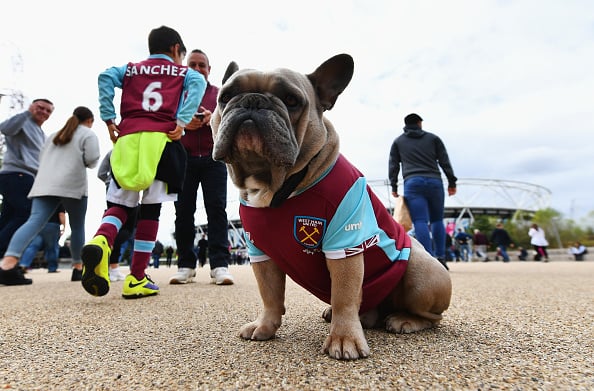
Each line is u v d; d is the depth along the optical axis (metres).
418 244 2.53
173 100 3.80
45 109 6.33
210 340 2.07
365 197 2.05
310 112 2.08
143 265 3.82
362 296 2.12
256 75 2.10
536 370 1.51
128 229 6.21
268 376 1.47
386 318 2.41
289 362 1.65
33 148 6.28
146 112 3.71
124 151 3.56
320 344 1.96
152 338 2.13
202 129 4.95
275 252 2.03
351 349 1.69
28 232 5.37
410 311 2.34
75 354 1.83
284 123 1.88
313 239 1.89
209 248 5.13
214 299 3.59
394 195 6.68
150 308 3.13
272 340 2.06
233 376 1.48
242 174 2.08
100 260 3.17
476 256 25.36
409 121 6.69
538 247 19.88
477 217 60.81
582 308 3.05
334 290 1.87
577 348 1.83
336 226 1.87
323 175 1.93
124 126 3.68
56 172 5.37
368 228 1.98
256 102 1.94
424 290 2.22
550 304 3.29
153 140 3.58
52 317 2.80
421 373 1.48
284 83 2.03
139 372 1.55
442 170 6.77
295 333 2.24
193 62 5.20
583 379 1.40
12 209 6.50
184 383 1.41
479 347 1.87
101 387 1.39
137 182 3.42
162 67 3.90
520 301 3.49
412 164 6.39
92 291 3.21
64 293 4.31
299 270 2.09
